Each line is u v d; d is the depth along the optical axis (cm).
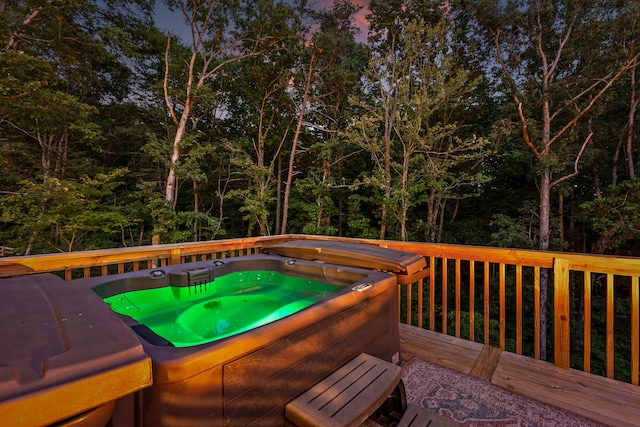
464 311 952
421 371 207
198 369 87
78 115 735
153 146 926
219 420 92
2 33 625
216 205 1380
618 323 965
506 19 1019
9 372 63
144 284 204
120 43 883
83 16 853
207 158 1252
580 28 944
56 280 134
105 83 1162
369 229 1066
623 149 1113
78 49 867
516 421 159
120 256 223
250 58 1224
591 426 155
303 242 285
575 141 1045
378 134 972
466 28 1121
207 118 1327
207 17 1014
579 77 958
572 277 1009
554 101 1019
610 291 196
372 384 128
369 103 1033
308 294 241
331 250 240
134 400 85
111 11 933
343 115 1194
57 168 905
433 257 270
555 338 214
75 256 199
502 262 235
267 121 1289
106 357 73
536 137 991
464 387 189
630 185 814
